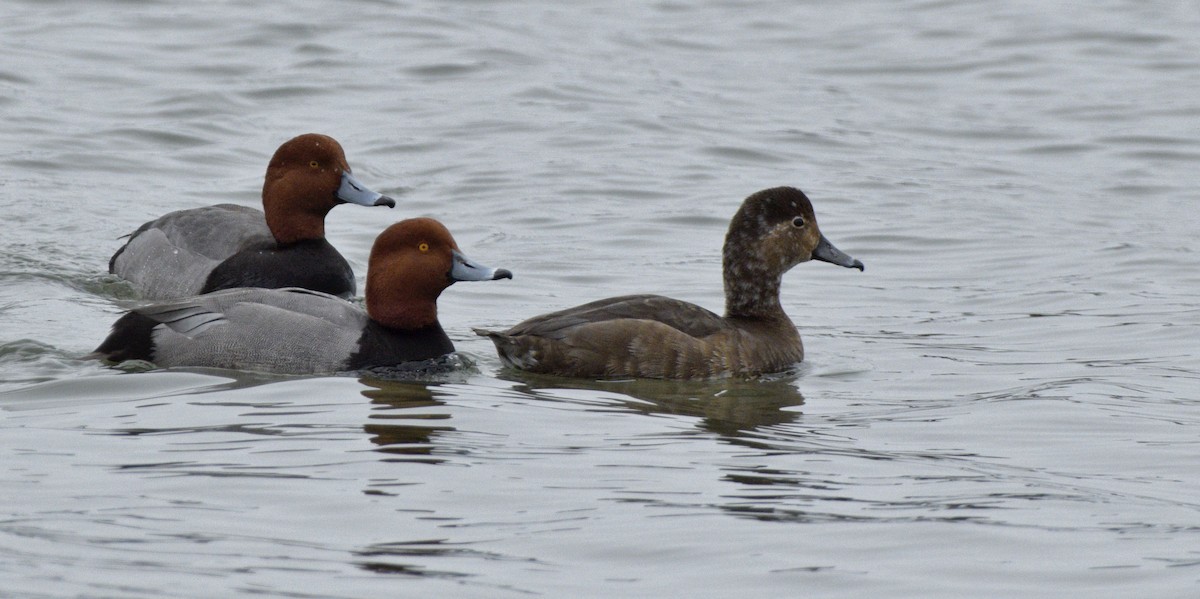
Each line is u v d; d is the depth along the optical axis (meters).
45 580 8.07
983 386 13.10
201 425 11.04
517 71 28.12
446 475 10.01
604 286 17.16
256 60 27.80
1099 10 34.47
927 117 26.83
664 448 10.85
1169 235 20.00
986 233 20.03
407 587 8.17
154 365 13.00
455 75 27.67
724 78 29.02
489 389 12.57
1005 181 23.05
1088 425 11.74
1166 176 23.38
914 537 9.07
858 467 10.49
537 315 14.93
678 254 18.70
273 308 13.19
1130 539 9.10
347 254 18.53
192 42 28.73
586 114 25.80
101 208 19.86
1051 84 28.88
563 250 18.73
